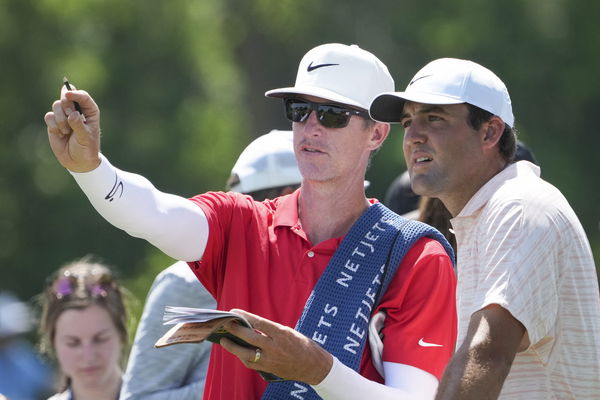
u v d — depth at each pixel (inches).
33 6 2677.2
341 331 553.9
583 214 2945.4
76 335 697.6
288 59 3122.5
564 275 521.7
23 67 2664.9
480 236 534.6
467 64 570.9
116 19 2716.5
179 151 2669.8
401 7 3024.1
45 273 2630.4
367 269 566.3
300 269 571.5
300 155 588.1
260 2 3029.0
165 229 560.4
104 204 546.6
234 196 594.2
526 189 528.7
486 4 3011.8
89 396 702.5
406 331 560.7
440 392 498.6
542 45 3016.7
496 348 502.0
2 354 1131.3
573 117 3031.5
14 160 2659.9
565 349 523.8
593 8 3034.0
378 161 2605.8
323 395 531.8
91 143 537.3
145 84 2709.2
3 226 2645.2
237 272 574.2
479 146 561.0
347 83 587.8
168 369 666.2
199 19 2901.1
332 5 3056.1
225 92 2928.2
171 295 668.7
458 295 548.7
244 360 518.6
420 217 732.0
